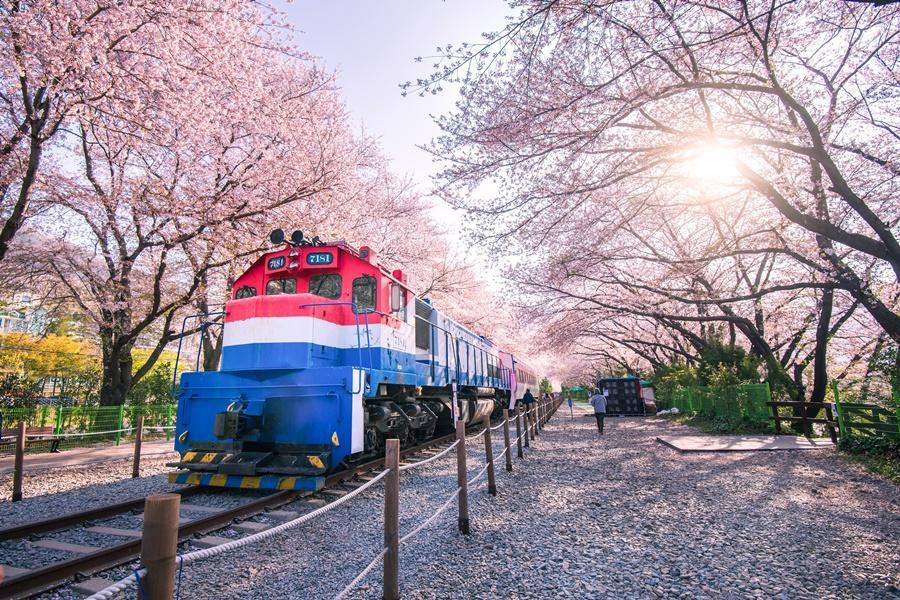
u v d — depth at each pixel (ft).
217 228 38.06
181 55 29.45
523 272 56.70
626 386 87.04
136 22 26.66
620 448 38.52
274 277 26.50
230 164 40.57
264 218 40.22
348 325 25.23
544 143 27.07
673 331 83.30
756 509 19.39
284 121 36.50
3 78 28.81
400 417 28.09
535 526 17.34
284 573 13.14
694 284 49.03
